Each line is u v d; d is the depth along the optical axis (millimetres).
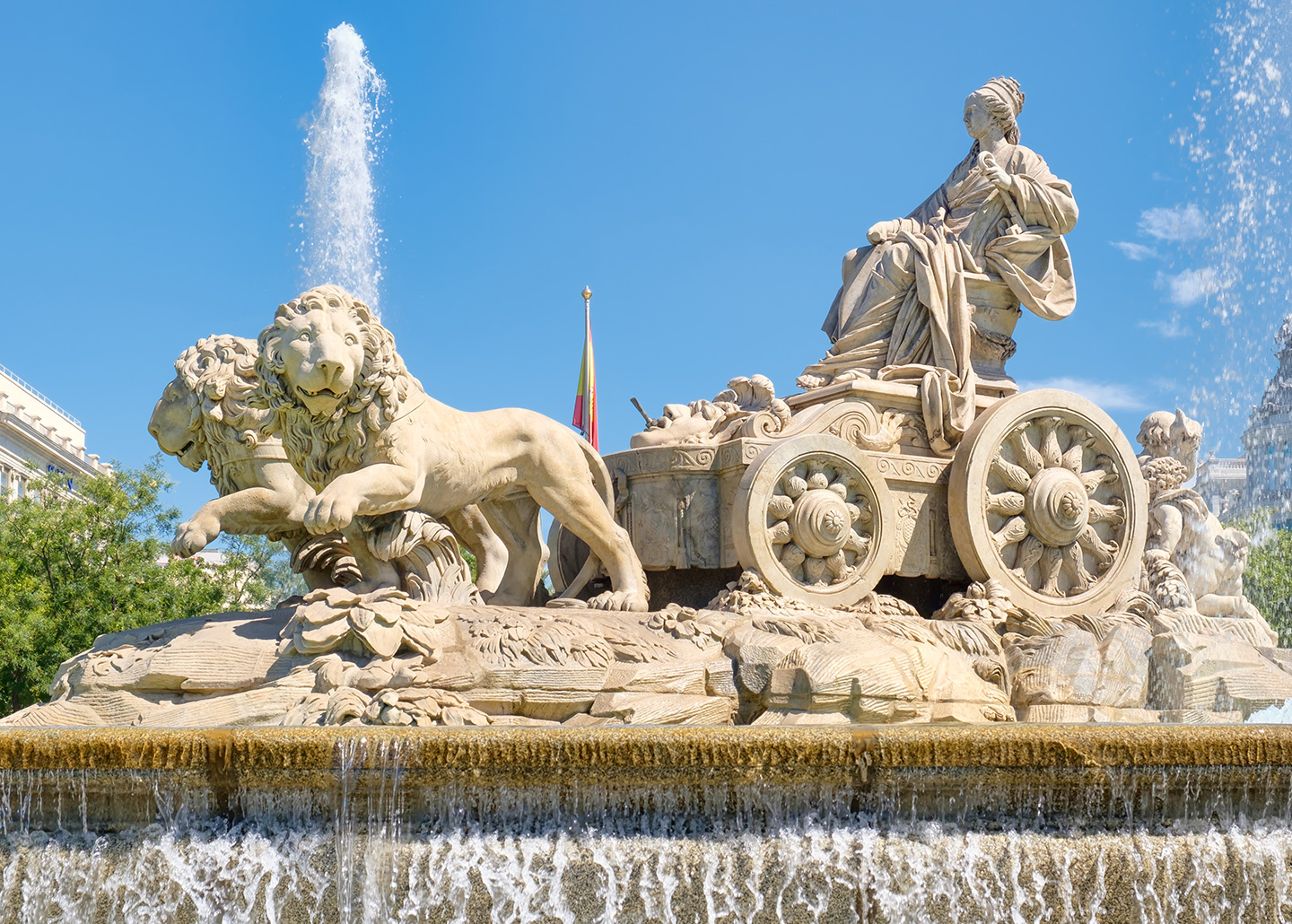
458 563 8297
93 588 22031
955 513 9453
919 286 9992
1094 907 5977
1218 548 11102
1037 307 10273
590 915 5676
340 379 7527
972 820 6023
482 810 5742
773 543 8883
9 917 5562
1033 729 5930
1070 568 9719
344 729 5668
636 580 9062
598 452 9484
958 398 9766
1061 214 10352
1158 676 8758
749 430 9336
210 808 5719
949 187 10727
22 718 7059
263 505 8789
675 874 5742
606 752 5684
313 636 6914
